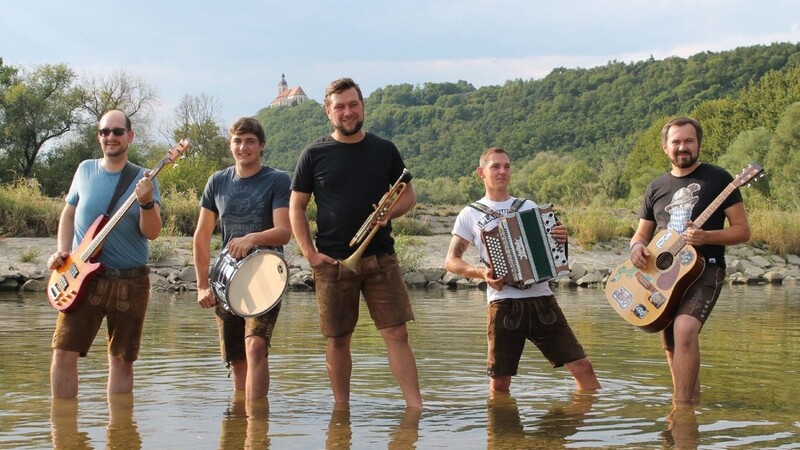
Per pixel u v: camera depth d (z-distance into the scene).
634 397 7.73
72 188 7.84
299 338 11.48
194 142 58.41
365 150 7.30
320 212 7.36
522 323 7.93
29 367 9.07
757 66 123.75
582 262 26.84
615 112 125.62
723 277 7.63
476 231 8.06
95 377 8.61
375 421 6.81
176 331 12.15
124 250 7.60
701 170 7.73
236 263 7.39
